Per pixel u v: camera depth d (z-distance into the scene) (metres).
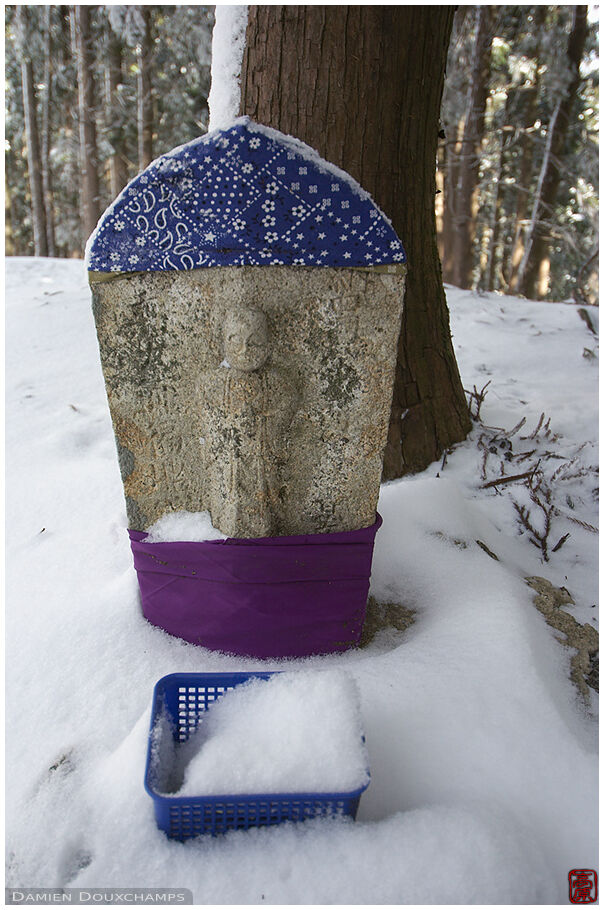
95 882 1.27
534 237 10.16
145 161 10.57
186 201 1.52
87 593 2.08
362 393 1.71
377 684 1.70
